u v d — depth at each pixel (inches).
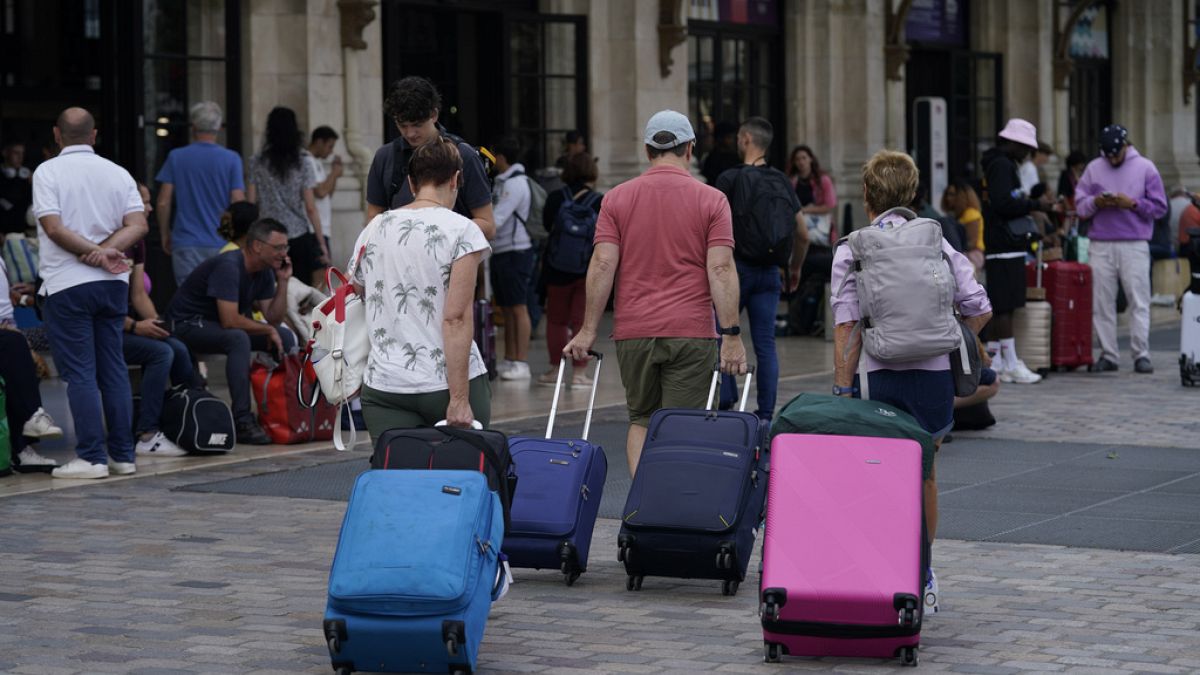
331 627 336.8
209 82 980.6
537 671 358.0
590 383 840.9
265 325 686.5
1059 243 1089.4
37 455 613.9
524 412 748.0
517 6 1199.6
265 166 869.8
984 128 1582.2
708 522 416.5
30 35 1058.7
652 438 434.6
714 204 458.0
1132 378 894.4
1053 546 481.4
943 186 1286.9
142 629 394.6
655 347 458.9
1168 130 1804.9
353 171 1031.0
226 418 652.7
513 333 870.4
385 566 335.9
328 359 400.5
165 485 585.3
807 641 359.3
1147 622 394.9
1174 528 505.4
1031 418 744.3
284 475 604.7
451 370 384.5
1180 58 1807.3
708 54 1316.4
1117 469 612.1
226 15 984.3
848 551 357.7
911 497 363.6
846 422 380.5
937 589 410.9
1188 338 852.0
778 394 810.2
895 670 357.4
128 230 583.8
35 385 612.4
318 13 1005.2
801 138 1382.9
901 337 386.9
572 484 432.8
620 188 464.8
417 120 425.7
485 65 1175.6
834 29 1381.6
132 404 653.3
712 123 1316.4
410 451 371.9
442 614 335.3
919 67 1539.1
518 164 864.3
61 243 574.9
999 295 857.5
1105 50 1768.0
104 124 953.5
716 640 384.5
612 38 1229.7
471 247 388.2
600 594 429.7
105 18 948.0
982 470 611.2
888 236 390.6
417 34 1146.7
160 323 657.6
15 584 438.6
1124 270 913.5
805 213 1114.1
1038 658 364.5
